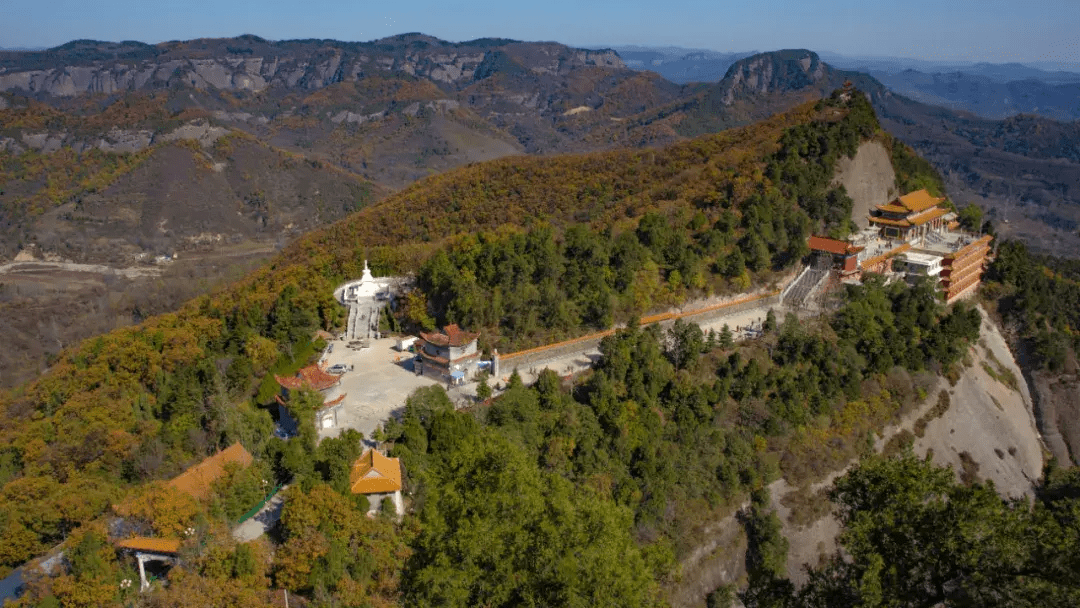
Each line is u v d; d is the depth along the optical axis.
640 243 140.50
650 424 103.56
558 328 120.56
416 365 112.12
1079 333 176.62
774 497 107.44
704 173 173.38
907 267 159.75
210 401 95.56
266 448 84.06
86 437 88.75
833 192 168.12
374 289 139.75
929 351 139.50
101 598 63.31
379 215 197.12
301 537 67.88
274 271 156.75
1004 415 146.38
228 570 66.81
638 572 54.59
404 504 79.25
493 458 59.62
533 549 53.47
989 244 183.62
